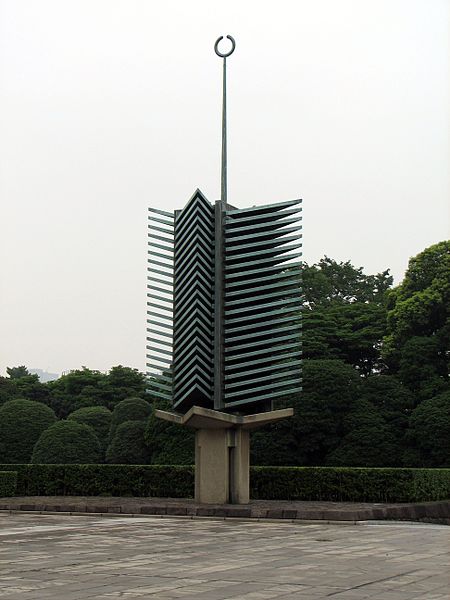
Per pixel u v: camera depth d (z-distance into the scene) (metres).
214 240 25.95
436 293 43.03
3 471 32.84
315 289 59.19
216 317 25.41
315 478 27.91
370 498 26.98
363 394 39.62
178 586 10.93
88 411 49.12
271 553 14.83
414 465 36.72
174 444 39.47
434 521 24.36
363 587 10.84
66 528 20.27
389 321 45.50
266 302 25.83
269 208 25.70
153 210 27.61
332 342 47.59
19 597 10.03
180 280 26.53
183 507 23.94
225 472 25.22
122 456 41.75
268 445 38.16
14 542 16.84
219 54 27.75
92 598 9.96
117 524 21.52
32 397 61.12
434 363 41.47
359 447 37.03
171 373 26.48
